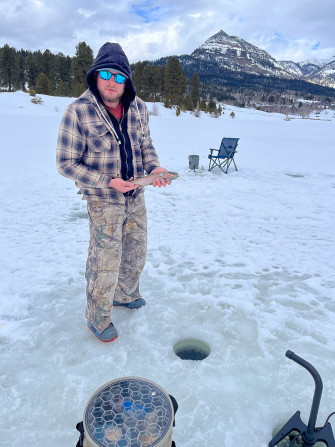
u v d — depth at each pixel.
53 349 2.40
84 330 2.61
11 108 39.16
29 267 3.63
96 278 2.35
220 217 5.42
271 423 1.87
